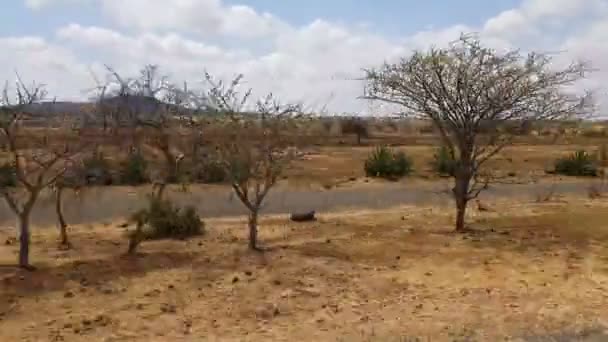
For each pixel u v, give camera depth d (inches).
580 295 367.2
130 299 342.3
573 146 1723.7
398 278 397.4
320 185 968.9
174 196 775.1
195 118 458.9
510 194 904.3
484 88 521.7
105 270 393.1
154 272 394.0
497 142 635.5
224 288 365.7
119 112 439.2
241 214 694.5
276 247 473.7
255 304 339.9
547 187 999.0
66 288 354.9
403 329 307.0
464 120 536.7
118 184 828.0
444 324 315.0
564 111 533.0
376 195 894.4
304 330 304.7
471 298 359.3
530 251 479.2
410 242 506.3
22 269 382.3
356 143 1774.1
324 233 546.0
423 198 869.8
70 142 439.5
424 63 541.0
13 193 558.3
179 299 344.8
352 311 334.0
